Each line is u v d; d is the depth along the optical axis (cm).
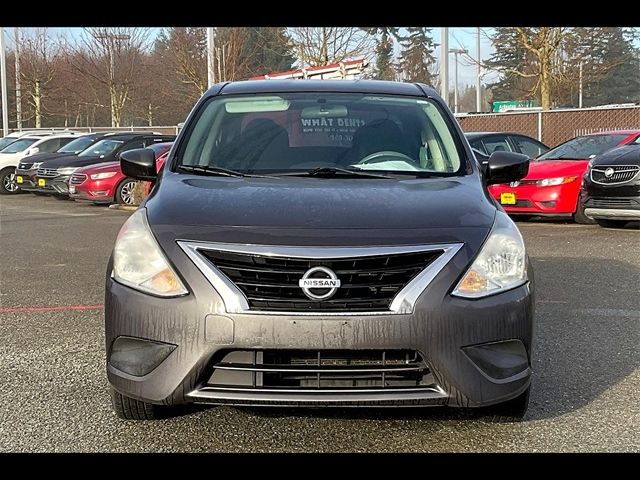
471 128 1920
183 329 312
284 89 490
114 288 330
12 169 2041
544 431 364
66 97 4075
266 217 332
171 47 3284
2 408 394
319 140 441
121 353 327
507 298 324
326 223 326
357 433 362
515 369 327
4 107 3469
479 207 356
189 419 377
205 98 486
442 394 316
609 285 700
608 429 367
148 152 455
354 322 307
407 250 315
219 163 425
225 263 316
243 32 3108
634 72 5347
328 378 315
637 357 483
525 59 2595
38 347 507
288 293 311
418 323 310
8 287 716
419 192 372
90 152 1817
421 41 4638
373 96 484
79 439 355
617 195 1013
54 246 998
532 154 1354
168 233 327
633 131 1240
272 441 353
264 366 313
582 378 443
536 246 937
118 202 1599
